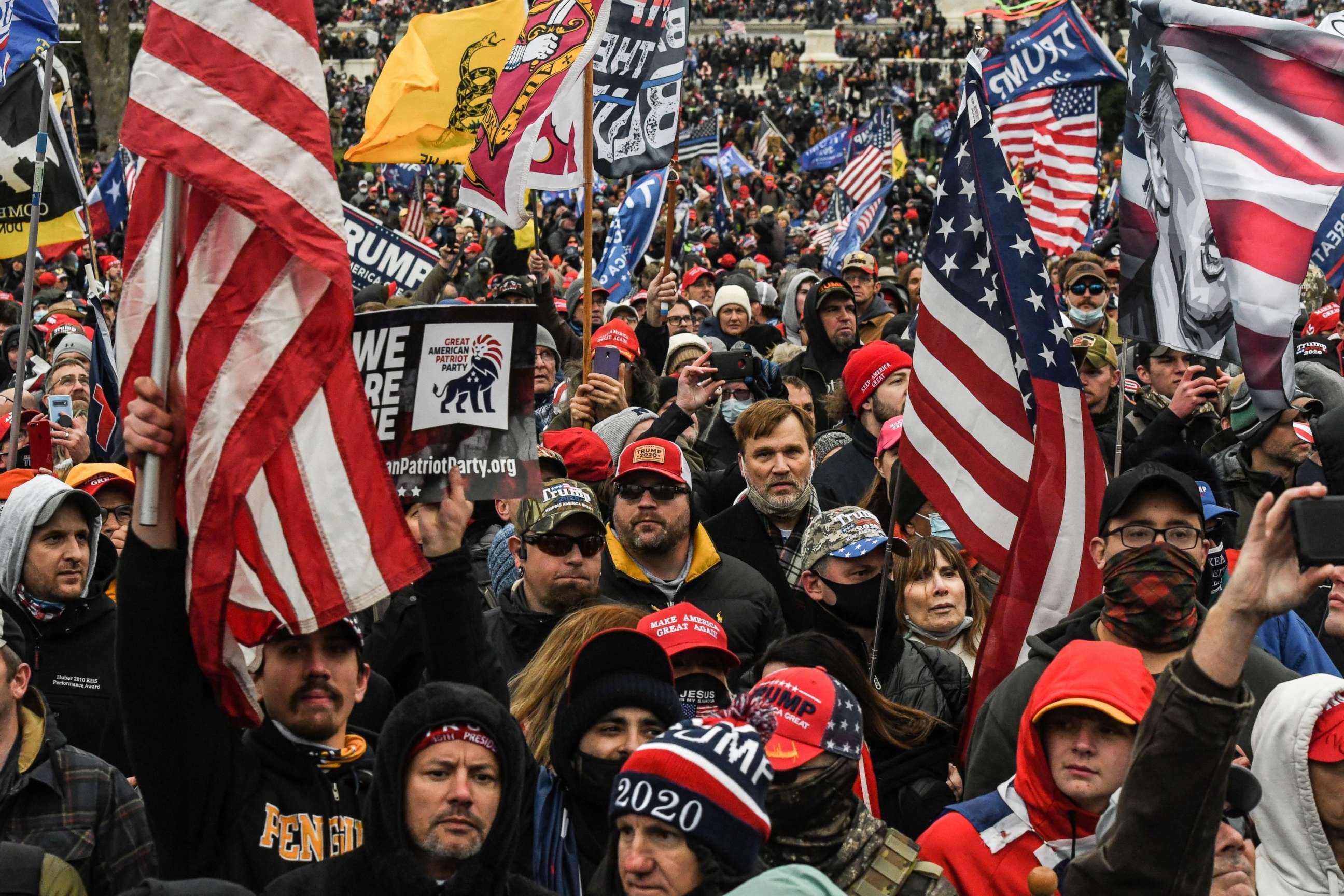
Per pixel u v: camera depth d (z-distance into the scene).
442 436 4.66
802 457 7.04
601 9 8.41
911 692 5.77
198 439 4.09
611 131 9.56
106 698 5.65
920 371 6.07
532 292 11.71
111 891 4.43
